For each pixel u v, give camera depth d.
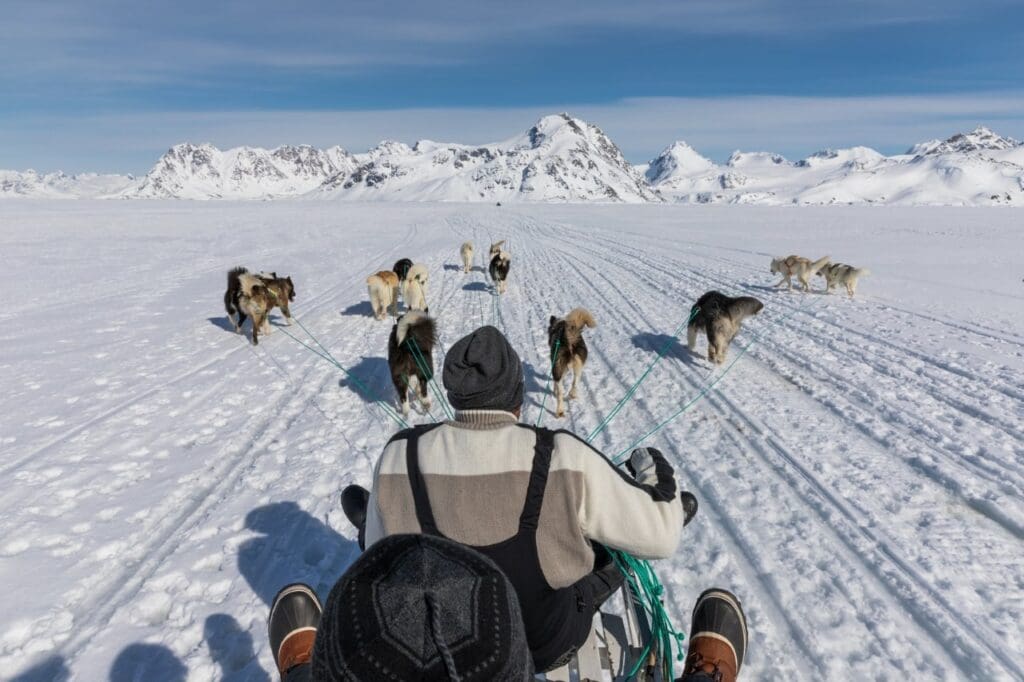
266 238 23.80
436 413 6.13
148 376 7.29
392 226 32.56
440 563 0.92
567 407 6.16
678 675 2.68
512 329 9.41
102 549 3.82
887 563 3.52
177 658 2.97
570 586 1.76
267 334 9.45
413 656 0.81
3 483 4.66
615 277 14.32
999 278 13.34
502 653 0.88
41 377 7.19
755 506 4.18
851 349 7.83
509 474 1.61
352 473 4.82
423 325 5.91
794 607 3.20
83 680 2.82
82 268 15.49
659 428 5.56
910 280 13.30
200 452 5.24
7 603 3.31
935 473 4.53
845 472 4.61
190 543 3.89
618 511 1.66
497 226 33.12
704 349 8.09
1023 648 2.87
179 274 14.94
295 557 3.74
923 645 2.91
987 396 6.00
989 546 3.66
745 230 27.66
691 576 3.47
